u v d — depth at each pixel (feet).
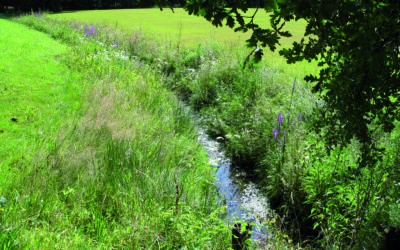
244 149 21.02
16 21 73.20
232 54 38.99
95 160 15.44
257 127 22.00
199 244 10.62
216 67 35.04
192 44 51.98
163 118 23.24
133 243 10.44
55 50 39.32
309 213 14.32
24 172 13.62
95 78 28.78
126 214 11.98
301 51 7.14
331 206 12.41
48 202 12.04
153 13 140.87
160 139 18.88
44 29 58.70
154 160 16.55
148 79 30.12
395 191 9.81
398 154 11.77
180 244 10.65
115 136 17.80
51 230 10.78
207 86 32.32
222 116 26.37
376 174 11.39
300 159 15.56
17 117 20.51
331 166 13.96
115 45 45.11
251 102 26.53
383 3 5.95
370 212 10.12
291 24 83.35
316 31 6.53
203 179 16.72
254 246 11.08
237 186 17.95
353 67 6.56
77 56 34.58
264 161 18.62
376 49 6.46
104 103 22.36
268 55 40.29
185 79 35.86
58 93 25.04
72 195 12.65
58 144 16.38
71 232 10.80
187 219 11.53
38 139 17.33
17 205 11.34
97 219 11.55
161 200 13.00
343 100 7.70
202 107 29.81
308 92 24.67
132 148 16.85
